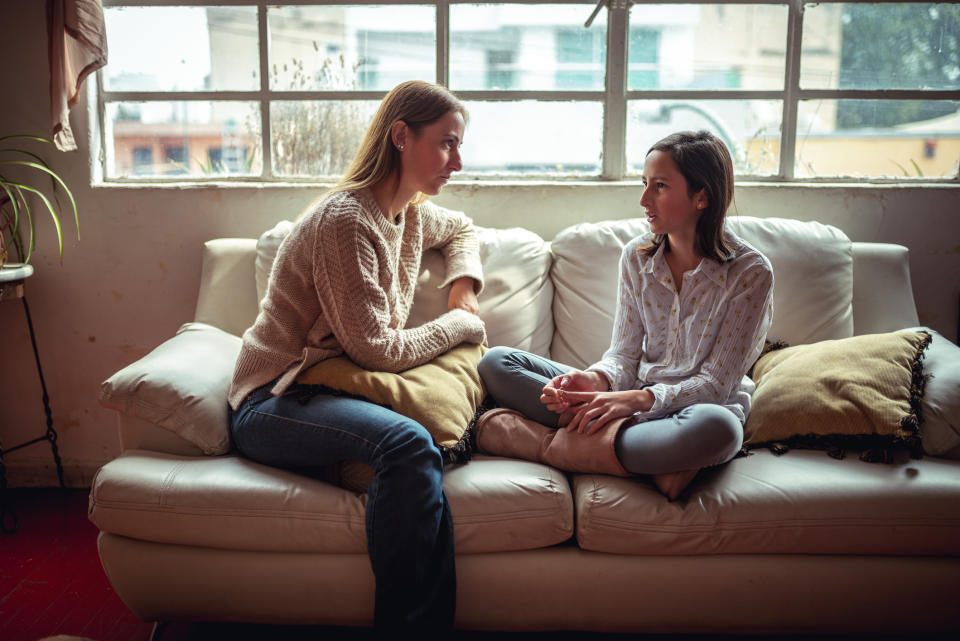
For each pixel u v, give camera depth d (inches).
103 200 96.4
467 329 75.0
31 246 91.7
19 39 92.6
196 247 97.7
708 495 62.9
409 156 70.6
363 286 66.9
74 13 86.6
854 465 65.8
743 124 97.2
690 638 69.6
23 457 101.8
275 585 63.8
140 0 95.8
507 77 96.3
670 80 96.2
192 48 96.9
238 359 71.4
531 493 63.0
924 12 93.8
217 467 66.3
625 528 62.0
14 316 98.8
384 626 60.1
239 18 96.1
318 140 98.4
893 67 95.3
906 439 65.3
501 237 87.0
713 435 61.0
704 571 62.7
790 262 83.0
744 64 95.6
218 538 63.1
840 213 94.8
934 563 62.5
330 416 64.2
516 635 69.9
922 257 95.3
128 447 70.0
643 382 73.1
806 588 62.7
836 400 69.2
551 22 95.2
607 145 96.9
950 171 97.1
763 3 94.1
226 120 98.4
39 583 78.6
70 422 101.4
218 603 64.7
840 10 94.0
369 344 67.3
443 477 64.3
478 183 96.1
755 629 64.3
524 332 83.2
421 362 71.6
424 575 60.3
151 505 62.9
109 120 98.3
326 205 68.2
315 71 97.0
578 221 96.3
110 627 71.5
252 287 87.6
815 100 96.1
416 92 70.5
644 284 72.9
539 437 68.8
